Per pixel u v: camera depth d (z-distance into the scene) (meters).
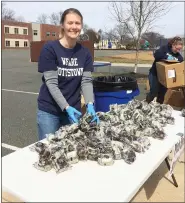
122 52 28.78
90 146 1.74
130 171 1.59
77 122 2.01
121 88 3.37
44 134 2.38
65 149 1.68
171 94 5.06
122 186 1.44
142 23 11.27
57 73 2.17
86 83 2.33
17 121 5.00
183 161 2.66
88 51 2.33
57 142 1.77
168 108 2.74
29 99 7.00
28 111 5.76
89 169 1.61
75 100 2.35
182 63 4.14
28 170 1.59
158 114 2.50
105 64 9.40
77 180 1.49
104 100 3.42
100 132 1.92
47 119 2.34
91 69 2.37
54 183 1.46
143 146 1.88
